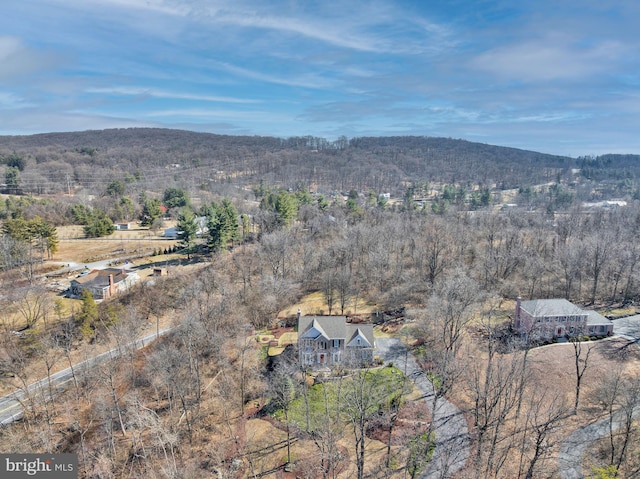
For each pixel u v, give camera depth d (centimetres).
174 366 6091
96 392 6100
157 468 4825
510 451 4700
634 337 6788
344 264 9700
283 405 5650
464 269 9125
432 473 4503
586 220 13512
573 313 6956
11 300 8712
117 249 13288
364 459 4747
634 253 8581
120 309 8531
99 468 4747
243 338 6944
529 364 6062
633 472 4131
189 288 8575
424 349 6881
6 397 6228
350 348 6575
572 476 4319
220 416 5659
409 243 10806
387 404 5481
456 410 5412
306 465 4747
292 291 8906
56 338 7262
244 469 4778
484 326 6706
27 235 11881
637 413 4981
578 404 5288
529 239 11525
